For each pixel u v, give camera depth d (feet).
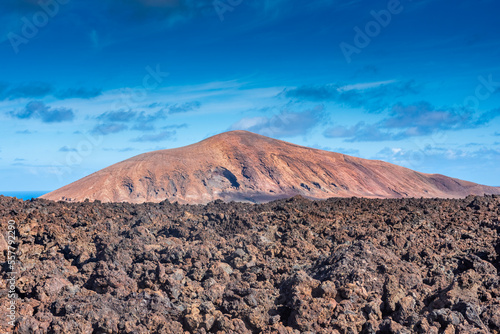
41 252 96.43
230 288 76.07
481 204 126.41
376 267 79.25
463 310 65.26
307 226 112.16
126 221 124.98
